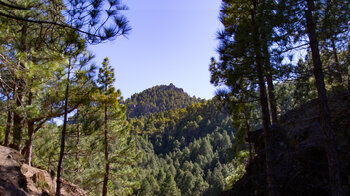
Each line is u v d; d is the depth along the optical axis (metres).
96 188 16.28
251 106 12.20
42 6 5.38
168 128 184.12
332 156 5.90
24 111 9.11
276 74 7.39
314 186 7.18
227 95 8.50
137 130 179.00
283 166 8.66
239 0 9.41
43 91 10.08
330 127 6.11
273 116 11.80
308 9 7.00
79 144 12.90
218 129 143.50
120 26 4.39
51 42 5.47
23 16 5.53
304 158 8.11
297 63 7.25
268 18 7.25
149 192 63.34
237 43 7.85
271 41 7.12
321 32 7.38
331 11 7.01
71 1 4.29
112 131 15.66
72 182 14.32
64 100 10.75
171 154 126.50
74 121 11.91
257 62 7.88
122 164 15.45
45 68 8.77
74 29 4.55
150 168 98.56
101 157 16.14
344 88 8.67
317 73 6.61
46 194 9.77
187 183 69.81
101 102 14.06
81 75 10.14
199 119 170.62
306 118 10.08
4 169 7.79
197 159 99.56
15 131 10.34
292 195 7.52
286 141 9.91
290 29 7.04
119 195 16.50
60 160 10.18
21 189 7.61
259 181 9.21
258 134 11.77
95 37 4.55
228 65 8.59
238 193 9.96
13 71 8.80
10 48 8.21
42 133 12.92
